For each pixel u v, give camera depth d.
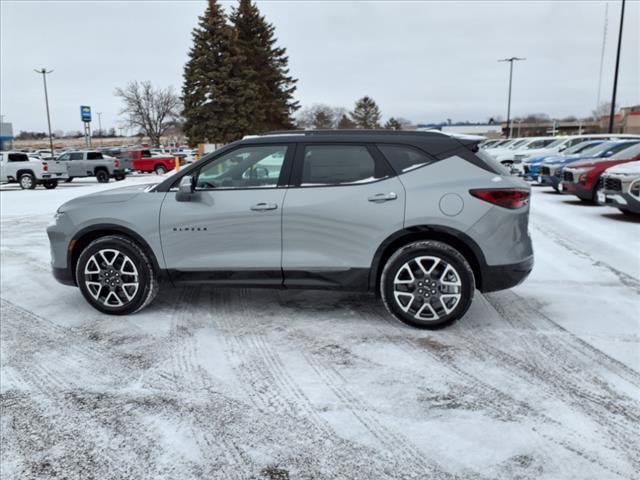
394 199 4.11
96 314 4.79
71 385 3.39
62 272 4.81
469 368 3.54
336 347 3.93
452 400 3.12
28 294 5.56
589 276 5.91
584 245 7.58
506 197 4.04
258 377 3.46
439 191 4.07
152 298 4.71
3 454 2.64
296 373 3.51
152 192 4.59
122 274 4.62
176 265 4.52
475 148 4.22
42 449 2.69
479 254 4.07
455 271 4.07
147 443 2.72
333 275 4.29
